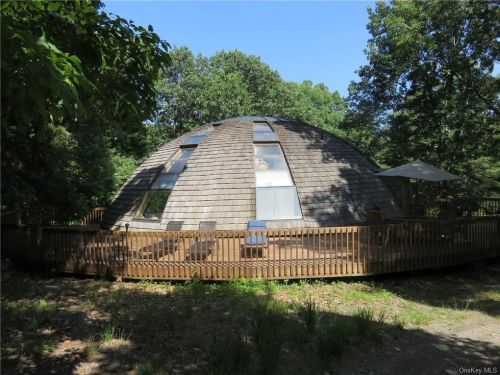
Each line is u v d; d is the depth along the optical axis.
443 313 8.05
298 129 18.69
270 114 42.78
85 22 5.56
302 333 6.54
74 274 11.44
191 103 35.88
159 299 8.98
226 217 15.18
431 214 18.23
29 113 3.59
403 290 9.84
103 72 6.27
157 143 36.34
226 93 36.38
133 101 6.63
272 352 5.59
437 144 25.56
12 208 13.09
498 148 23.16
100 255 10.95
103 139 21.19
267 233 10.18
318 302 8.66
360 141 33.53
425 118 24.42
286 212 15.72
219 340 6.32
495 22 17.81
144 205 17.03
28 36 3.49
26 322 7.26
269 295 8.99
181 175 16.48
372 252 10.52
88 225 18.88
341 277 10.57
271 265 10.22
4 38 3.41
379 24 23.53
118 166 27.91
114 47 6.08
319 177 16.67
